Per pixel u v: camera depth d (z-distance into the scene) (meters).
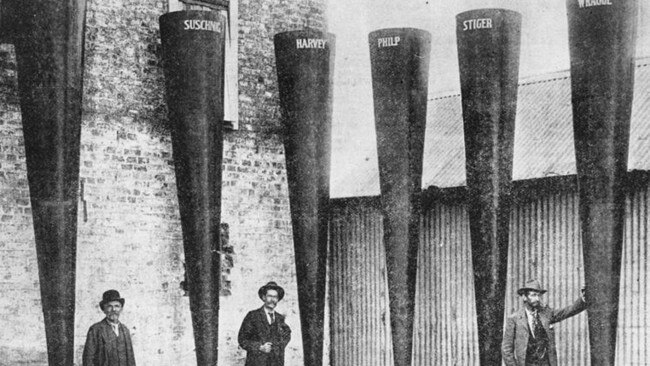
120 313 9.85
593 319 8.62
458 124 11.40
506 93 9.02
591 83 8.50
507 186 9.12
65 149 8.62
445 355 10.70
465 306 10.53
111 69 9.96
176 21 9.51
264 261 11.17
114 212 9.90
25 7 8.59
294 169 10.16
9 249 9.07
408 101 9.60
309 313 10.23
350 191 11.55
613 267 8.59
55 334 8.66
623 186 8.60
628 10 8.43
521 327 8.45
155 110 10.30
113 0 10.00
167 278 10.28
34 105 8.56
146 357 10.03
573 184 9.48
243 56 11.09
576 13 8.58
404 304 9.77
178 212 10.41
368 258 11.70
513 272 10.04
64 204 8.65
